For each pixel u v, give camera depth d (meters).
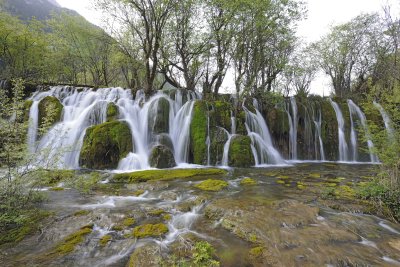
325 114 19.17
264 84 20.39
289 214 5.68
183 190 7.93
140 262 3.84
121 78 38.34
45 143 12.06
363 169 13.20
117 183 9.06
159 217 5.72
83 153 12.08
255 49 18.98
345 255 4.11
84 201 6.74
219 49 19.66
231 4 16.20
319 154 18.66
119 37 23.12
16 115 5.52
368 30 28.08
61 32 28.11
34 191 6.28
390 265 3.87
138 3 16.55
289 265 3.83
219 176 10.42
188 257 4.02
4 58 24.39
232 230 5.01
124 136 12.68
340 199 7.03
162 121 14.76
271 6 16.75
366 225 5.34
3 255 4.05
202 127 14.20
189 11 19.52
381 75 19.30
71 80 33.03
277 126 18.03
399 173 6.71
